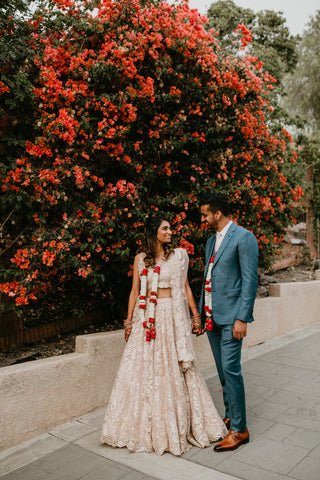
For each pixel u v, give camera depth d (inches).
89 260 151.6
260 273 290.8
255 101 200.4
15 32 136.3
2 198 130.2
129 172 155.7
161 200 161.3
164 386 115.7
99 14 150.9
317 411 139.5
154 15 154.6
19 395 120.3
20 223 148.9
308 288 272.1
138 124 156.2
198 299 213.0
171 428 113.0
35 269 143.8
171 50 158.6
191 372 120.2
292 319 255.9
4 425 117.0
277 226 244.1
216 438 119.0
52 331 166.1
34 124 135.4
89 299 188.2
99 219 143.0
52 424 129.3
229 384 117.0
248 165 201.2
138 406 115.6
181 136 162.9
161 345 116.8
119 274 168.4
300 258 342.0
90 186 141.3
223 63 181.6
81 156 141.1
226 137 187.2
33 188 134.2
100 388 143.9
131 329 127.1
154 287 117.6
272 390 159.0
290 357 200.7
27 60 133.9
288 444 117.5
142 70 156.3
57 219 150.3
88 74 139.4
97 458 112.4
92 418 136.7
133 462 109.6
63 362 132.0
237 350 117.7
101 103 141.1
